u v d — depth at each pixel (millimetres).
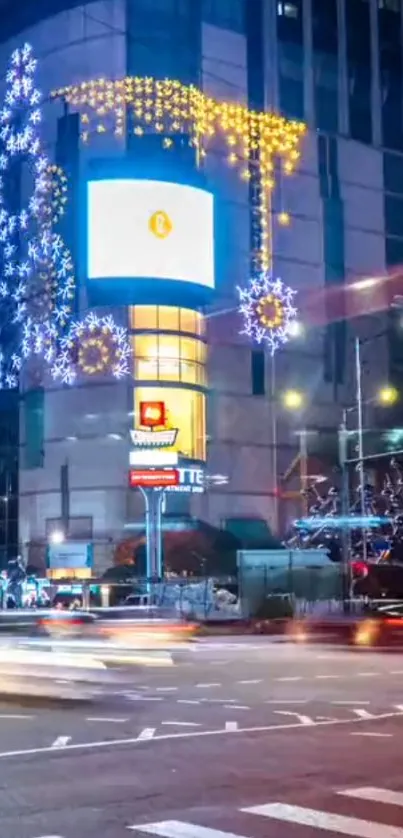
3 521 72438
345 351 74125
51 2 70438
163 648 33438
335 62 76875
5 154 71688
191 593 50281
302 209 73625
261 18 73250
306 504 67875
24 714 16703
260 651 32656
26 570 65938
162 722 15625
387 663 27594
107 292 65812
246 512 68500
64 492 66438
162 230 65750
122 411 65250
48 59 70125
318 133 74938
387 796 9922
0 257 71312
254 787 10438
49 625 43188
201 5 70438
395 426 75500
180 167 66938
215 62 70562
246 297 70125
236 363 69875
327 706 17609
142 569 61062
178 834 8422
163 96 68125
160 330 65875
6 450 72500
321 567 48219
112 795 10078
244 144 71125
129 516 64312
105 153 67062
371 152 77750
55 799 9898
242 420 69500
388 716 16156
